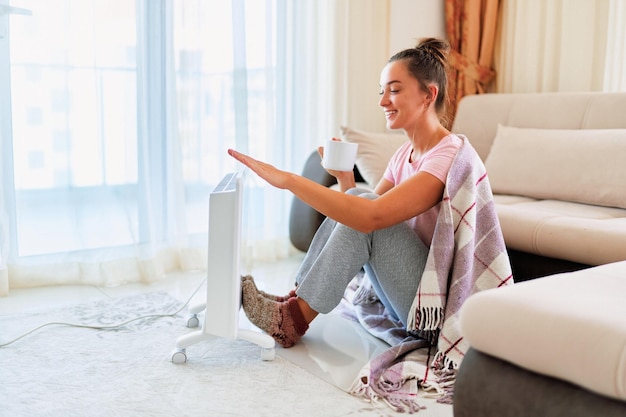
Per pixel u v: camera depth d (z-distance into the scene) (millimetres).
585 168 2613
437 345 2018
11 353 1994
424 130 2033
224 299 1887
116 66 2771
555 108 2998
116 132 2793
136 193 2840
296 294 2074
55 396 1716
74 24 2662
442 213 1907
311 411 1657
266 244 3246
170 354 2010
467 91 3678
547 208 2531
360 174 3170
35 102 2631
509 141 2955
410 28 3648
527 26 3506
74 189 2719
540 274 2301
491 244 2002
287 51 3256
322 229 2125
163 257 3010
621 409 1112
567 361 1158
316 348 2078
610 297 1285
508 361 1271
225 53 3043
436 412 1674
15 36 2568
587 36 3330
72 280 2770
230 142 3102
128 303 2510
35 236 2695
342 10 3367
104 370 1885
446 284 1938
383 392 1754
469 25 3629
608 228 2100
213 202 1842
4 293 2570
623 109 2764
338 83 3412
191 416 1618
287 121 3318
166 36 2885
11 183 2611
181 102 2969
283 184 1831
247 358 1987
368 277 2248
